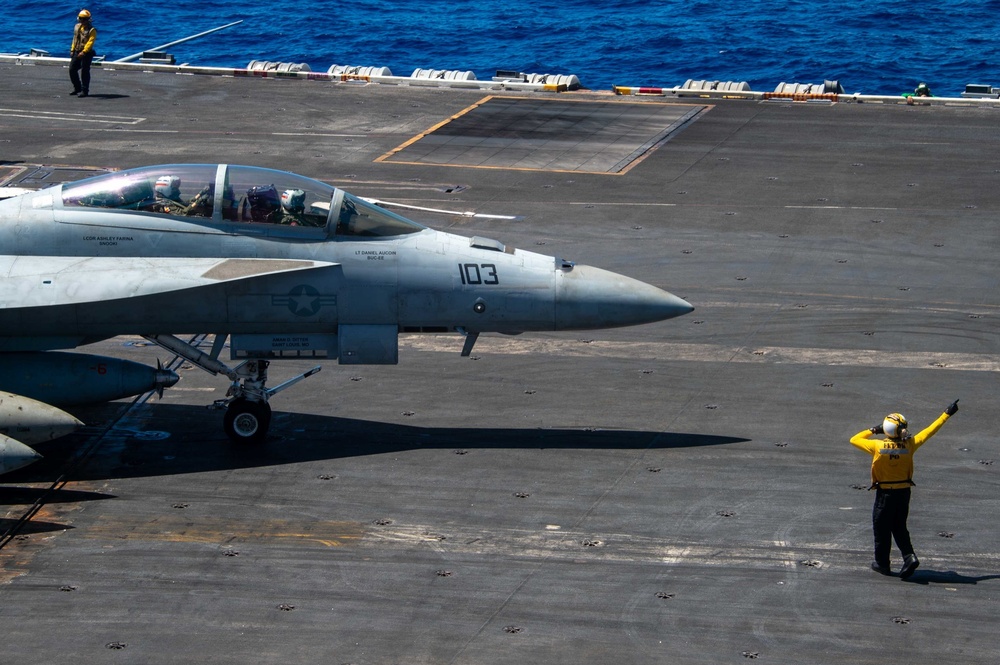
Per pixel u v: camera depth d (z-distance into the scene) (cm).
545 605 4009
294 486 4903
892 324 6681
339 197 5209
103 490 4850
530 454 5203
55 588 4097
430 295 5169
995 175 9281
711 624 3900
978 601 4041
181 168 5234
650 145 10225
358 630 3856
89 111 11156
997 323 6675
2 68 12850
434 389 5950
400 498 4794
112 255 5138
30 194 5269
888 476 4138
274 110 11294
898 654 3738
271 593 4081
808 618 3938
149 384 5209
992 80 17362
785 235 8081
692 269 7500
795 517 4638
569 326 5247
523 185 9150
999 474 4997
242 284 5088
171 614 3947
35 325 5053
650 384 5975
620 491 4847
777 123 10869
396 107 11456
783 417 5581
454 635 3831
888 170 9450
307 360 5831
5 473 4475
